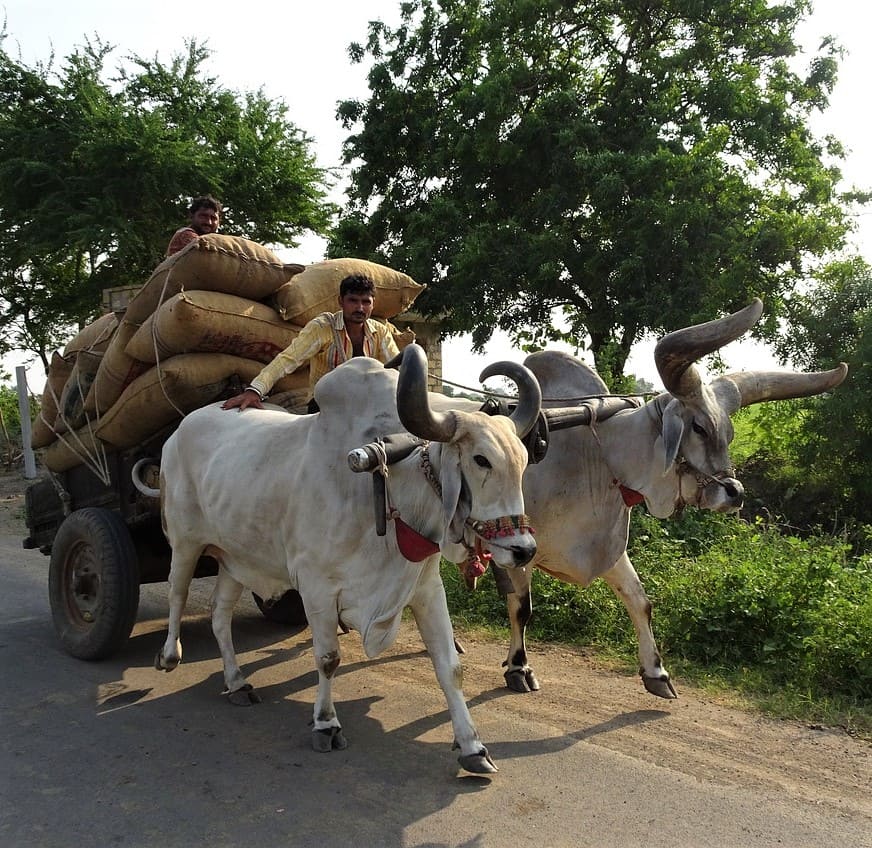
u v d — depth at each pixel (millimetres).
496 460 3168
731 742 4020
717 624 5316
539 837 3146
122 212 14453
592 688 4805
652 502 4480
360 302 4512
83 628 5348
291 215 16438
